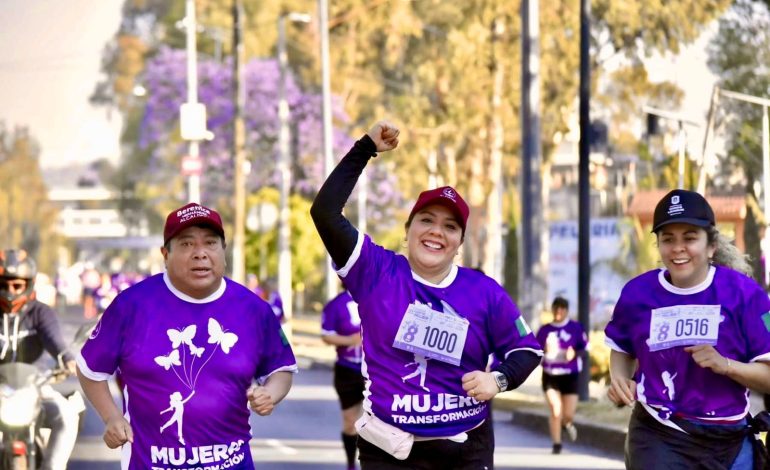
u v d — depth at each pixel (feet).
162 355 22.43
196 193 151.23
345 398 50.01
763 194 87.92
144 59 310.24
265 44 194.90
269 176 207.31
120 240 385.50
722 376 24.50
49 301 37.91
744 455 24.86
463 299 23.11
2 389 33.19
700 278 24.73
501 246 176.35
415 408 22.94
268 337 23.27
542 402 77.92
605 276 110.83
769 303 24.61
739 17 99.45
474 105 147.84
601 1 112.27
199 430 22.48
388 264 23.20
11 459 32.99
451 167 172.14
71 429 34.58
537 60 85.40
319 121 202.08
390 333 22.99
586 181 75.77
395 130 23.20
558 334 58.44
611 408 68.13
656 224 24.67
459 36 138.62
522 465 53.47
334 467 52.70
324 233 23.08
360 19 159.53
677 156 104.88
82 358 22.70
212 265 22.50
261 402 22.33
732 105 92.02
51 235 424.87
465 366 23.18
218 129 210.59
